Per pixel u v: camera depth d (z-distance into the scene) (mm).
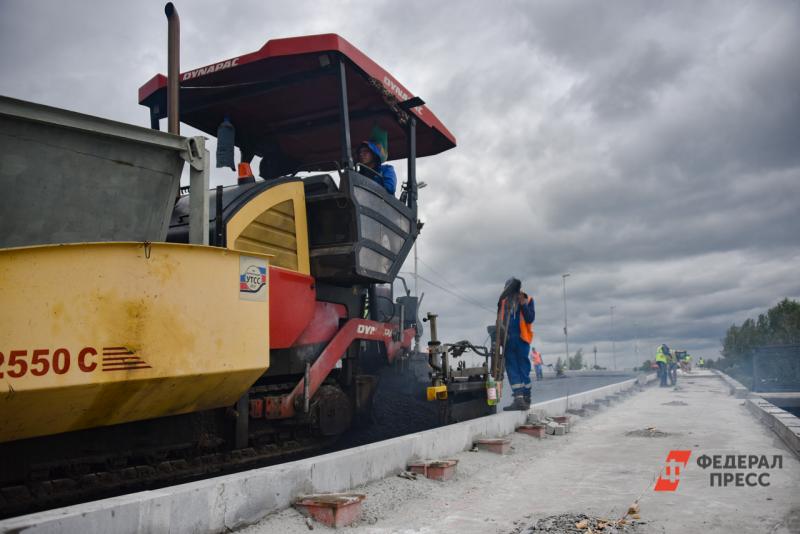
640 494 4812
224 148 8156
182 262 4469
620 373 39656
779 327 58219
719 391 18922
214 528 3545
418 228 8367
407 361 9305
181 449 5285
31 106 4098
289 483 4102
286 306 6176
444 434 6477
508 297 9359
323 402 6836
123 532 3072
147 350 4191
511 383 9352
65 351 3799
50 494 4289
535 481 5516
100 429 4633
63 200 4320
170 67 6027
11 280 3619
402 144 9820
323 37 6715
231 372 4758
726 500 4520
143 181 4738
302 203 6816
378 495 4656
